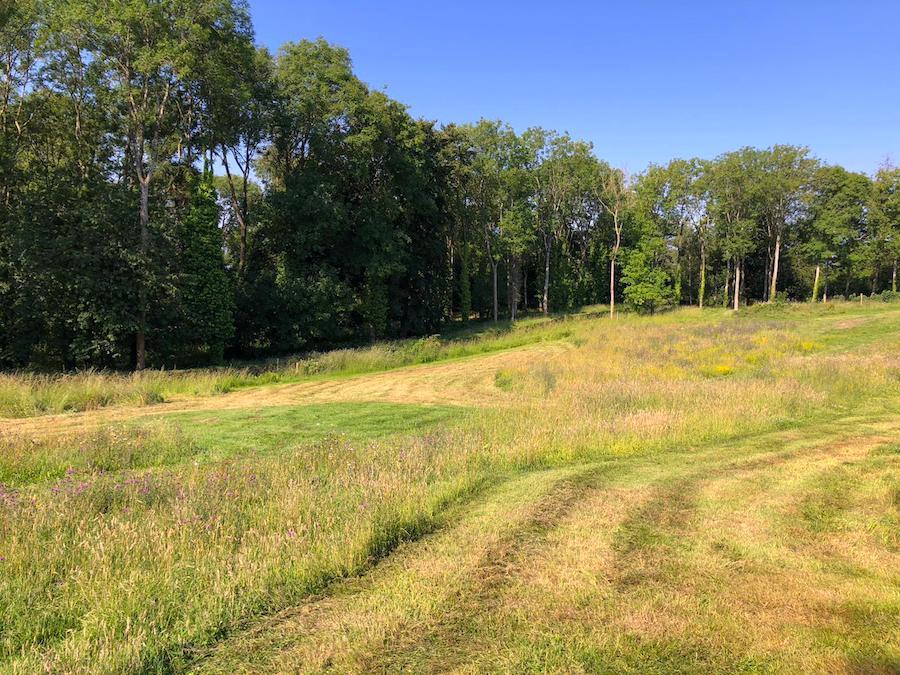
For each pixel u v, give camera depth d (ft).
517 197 163.22
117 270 75.46
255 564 14.24
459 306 190.29
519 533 17.28
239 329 102.47
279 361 85.40
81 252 72.33
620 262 177.06
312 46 105.29
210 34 79.05
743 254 178.60
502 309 198.18
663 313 164.35
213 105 93.56
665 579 14.16
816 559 15.29
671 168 182.19
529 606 12.81
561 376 58.34
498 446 28.50
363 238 111.14
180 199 102.22
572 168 172.65
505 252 165.17
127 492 20.26
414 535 17.43
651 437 30.12
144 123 81.71
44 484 23.66
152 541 15.58
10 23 74.38
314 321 102.89
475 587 13.82
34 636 11.50
